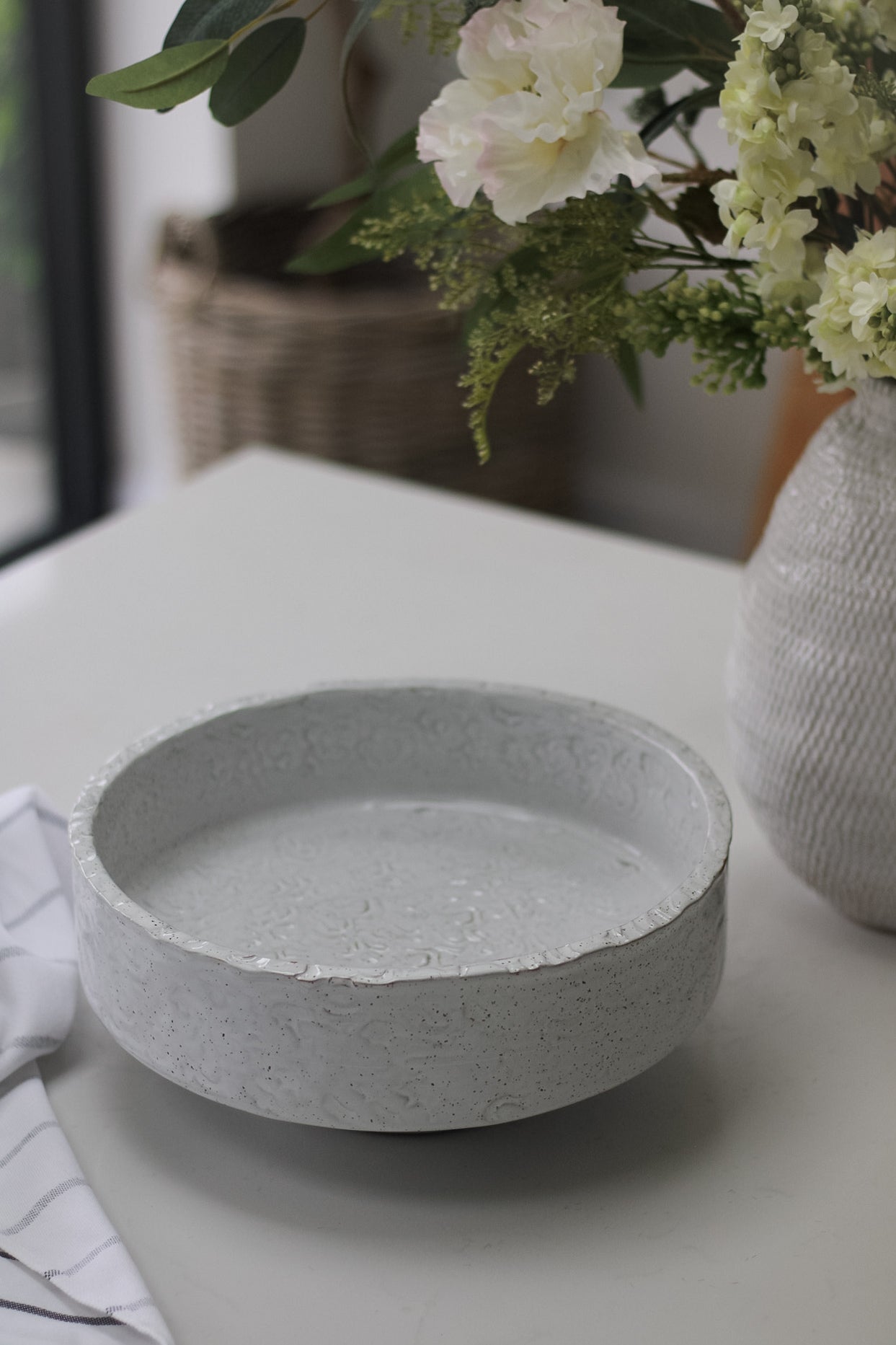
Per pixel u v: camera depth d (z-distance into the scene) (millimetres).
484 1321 508
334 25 2543
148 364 2873
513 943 649
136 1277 509
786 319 603
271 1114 521
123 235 2791
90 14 2641
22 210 2719
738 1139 596
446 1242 542
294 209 2598
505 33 530
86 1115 606
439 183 661
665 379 2705
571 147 539
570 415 2551
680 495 2785
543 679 965
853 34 539
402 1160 582
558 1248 540
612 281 622
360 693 734
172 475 2961
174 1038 526
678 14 607
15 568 1110
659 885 686
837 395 1320
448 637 1021
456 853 717
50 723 901
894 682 627
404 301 2180
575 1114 607
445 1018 494
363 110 2633
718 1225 551
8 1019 610
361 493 1265
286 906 671
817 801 666
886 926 714
